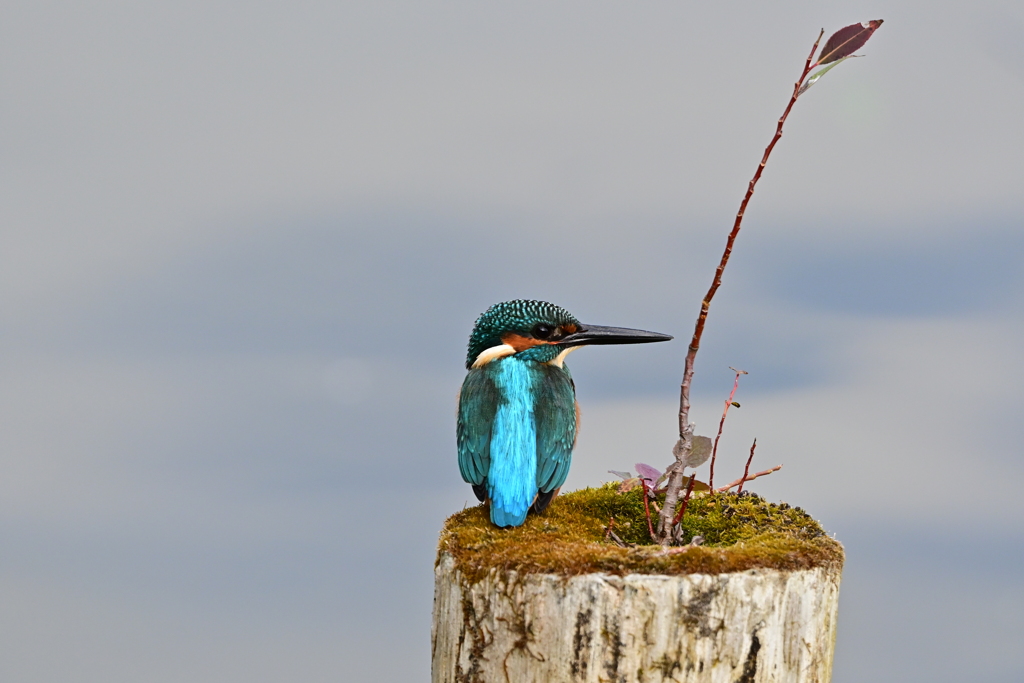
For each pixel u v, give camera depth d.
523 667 7.40
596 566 7.27
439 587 8.14
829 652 7.73
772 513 9.38
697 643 7.10
